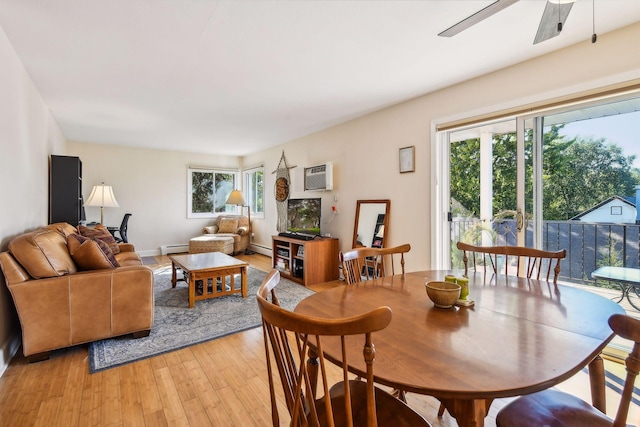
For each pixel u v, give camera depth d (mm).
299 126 4652
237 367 2121
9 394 1798
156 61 2566
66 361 2176
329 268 4426
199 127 4719
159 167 6621
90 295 2305
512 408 1069
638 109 2178
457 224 3582
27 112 2779
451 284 1383
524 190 2701
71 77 2869
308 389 822
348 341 1001
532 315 1217
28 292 2100
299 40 2242
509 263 3451
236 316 3025
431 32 2139
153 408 1694
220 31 2123
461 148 3559
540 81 2482
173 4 1838
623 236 2295
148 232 6527
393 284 1702
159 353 2297
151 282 2553
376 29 2100
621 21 2018
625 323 805
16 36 2184
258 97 3422
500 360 871
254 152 6922
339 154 4520
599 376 1268
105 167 6062
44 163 3539
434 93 3260
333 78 2910
